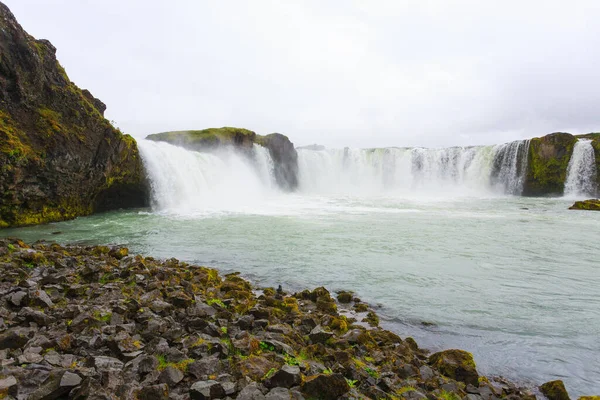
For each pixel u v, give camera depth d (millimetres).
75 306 6926
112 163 25828
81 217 24469
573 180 49625
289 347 6309
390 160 58000
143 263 11570
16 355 5008
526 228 22562
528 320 9305
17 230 19266
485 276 12867
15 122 19922
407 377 6145
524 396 5984
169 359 5379
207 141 44125
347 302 10492
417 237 19391
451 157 56656
